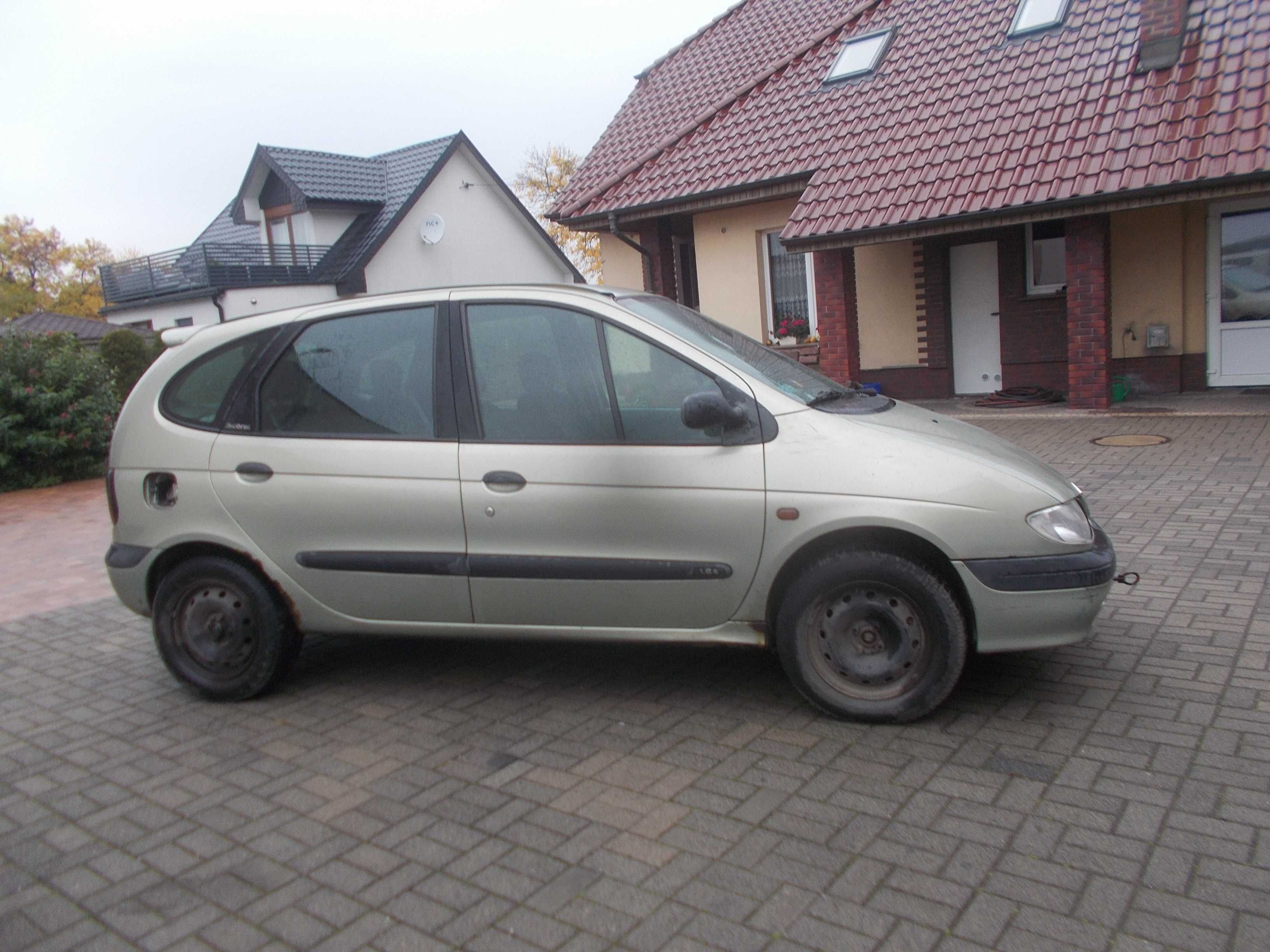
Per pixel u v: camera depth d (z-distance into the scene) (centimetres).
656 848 325
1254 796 330
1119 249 1252
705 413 395
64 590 774
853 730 404
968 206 1139
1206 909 274
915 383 1459
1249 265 1187
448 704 463
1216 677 428
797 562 412
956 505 387
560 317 439
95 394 1490
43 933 298
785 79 1587
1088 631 402
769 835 328
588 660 510
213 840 350
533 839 336
